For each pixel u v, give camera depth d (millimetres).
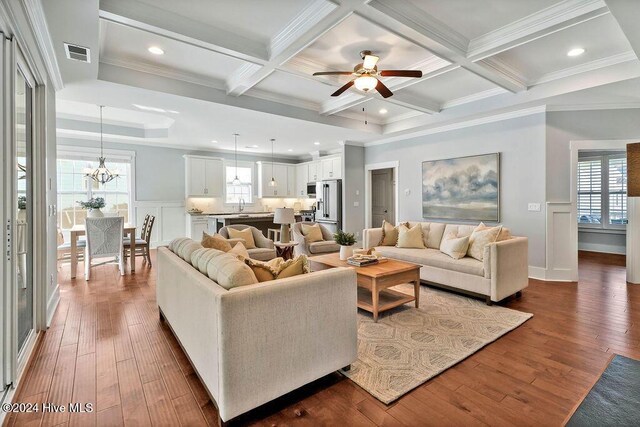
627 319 3145
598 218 6949
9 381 1930
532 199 4781
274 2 2572
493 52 3156
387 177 8734
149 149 7527
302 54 3451
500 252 3506
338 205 7547
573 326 2979
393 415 1790
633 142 4387
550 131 4605
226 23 2865
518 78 4051
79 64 3094
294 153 9164
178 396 1952
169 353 2486
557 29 2756
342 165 7410
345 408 1854
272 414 1808
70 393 1979
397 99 4711
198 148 8172
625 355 2428
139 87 3715
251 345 1688
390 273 3199
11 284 1963
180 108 4543
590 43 3234
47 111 3031
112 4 2445
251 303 1679
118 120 6258
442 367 2264
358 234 7551
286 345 1820
